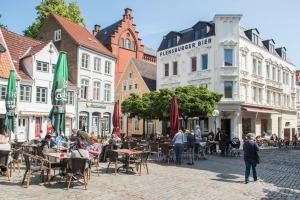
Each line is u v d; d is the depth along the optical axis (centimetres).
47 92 3356
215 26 3984
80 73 3838
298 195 1124
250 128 4172
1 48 2861
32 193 1012
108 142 1911
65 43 3984
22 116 3111
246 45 4122
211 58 3997
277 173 1650
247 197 1064
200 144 2144
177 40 4481
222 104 3872
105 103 4178
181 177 1403
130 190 1104
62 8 4416
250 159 1330
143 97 3341
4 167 1213
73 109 3675
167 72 4588
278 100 4947
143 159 1483
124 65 5291
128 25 5384
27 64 3244
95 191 1070
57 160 1331
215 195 1073
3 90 2953
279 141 3803
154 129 4591
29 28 4512
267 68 4647
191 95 2991
